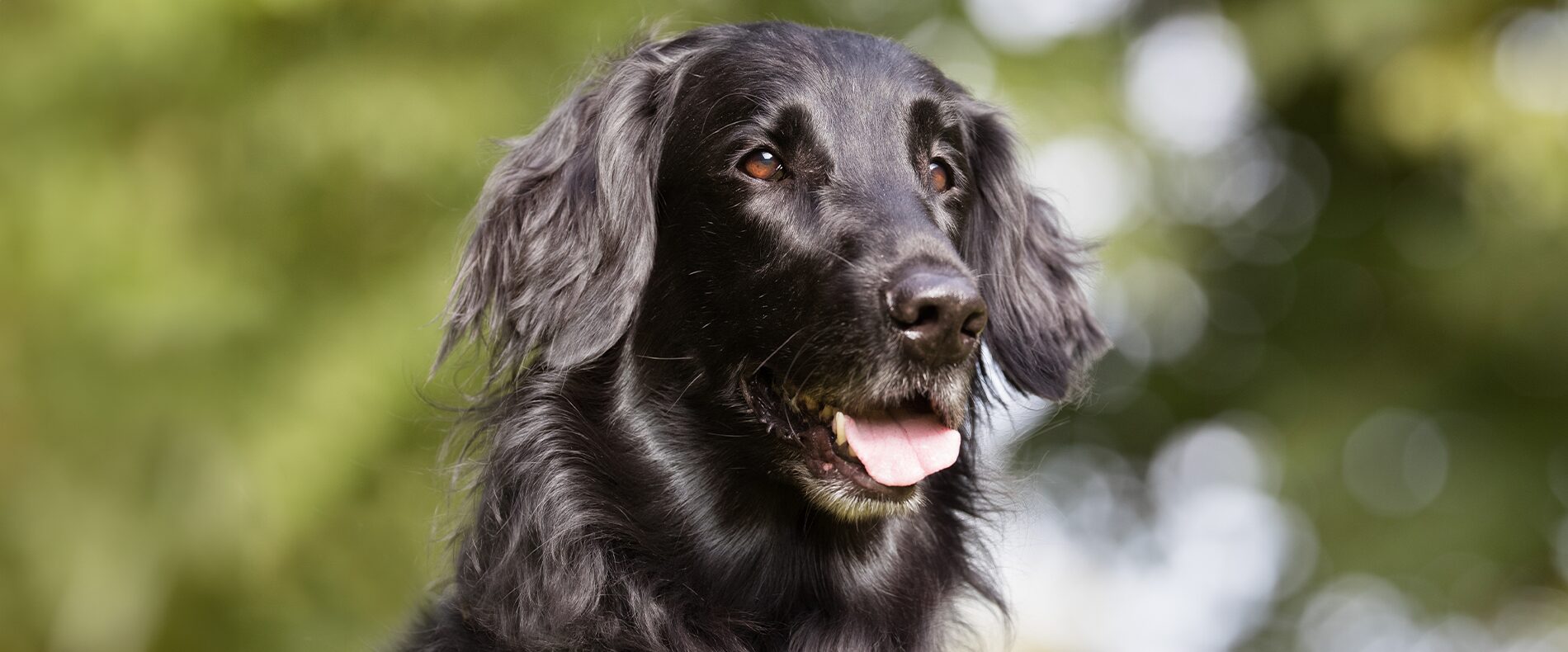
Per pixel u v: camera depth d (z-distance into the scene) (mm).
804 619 4332
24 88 8094
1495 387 10352
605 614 4215
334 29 8031
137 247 7898
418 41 8062
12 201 8039
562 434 4312
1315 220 10922
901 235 3980
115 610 7980
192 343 7875
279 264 8172
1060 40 9461
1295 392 10516
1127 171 9562
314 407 7703
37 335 8156
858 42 4469
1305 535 10375
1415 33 8859
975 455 4715
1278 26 9102
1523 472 10039
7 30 8031
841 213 4078
